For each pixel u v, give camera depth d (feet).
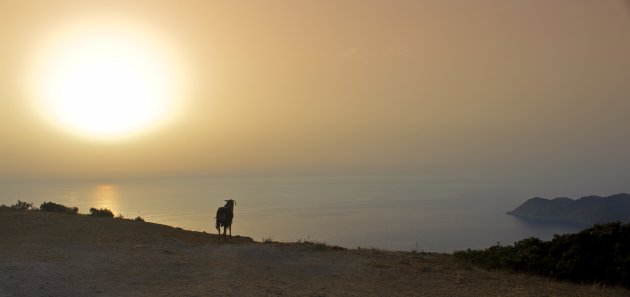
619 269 45.98
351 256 59.72
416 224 416.67
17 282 40.09
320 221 459.73
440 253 66.08
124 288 40.40
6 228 69.51
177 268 49.60
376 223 434.71
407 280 47.44
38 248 55.93
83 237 65.67
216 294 39.17
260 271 49.78
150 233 73.20
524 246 57.11
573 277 48.42
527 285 45.73
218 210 70.85
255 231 355.15
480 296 40.70
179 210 555.69
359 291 42.14
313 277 48.19
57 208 102.89
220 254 58.18
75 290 38.88
